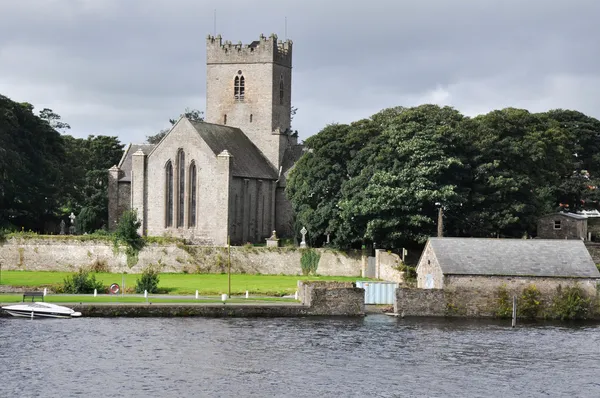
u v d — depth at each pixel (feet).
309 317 400.06
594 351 346.74
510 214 510.99
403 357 333.83
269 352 336.70
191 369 314.76
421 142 496.64
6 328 364.58
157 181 591.37
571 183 637.71
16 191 598.75
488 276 406.41
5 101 605.31
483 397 293.64
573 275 406.82
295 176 557.33
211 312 394.73
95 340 348.18
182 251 515.91
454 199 490.90
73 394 287.89
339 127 552.00
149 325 374.84
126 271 515.50
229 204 577.84
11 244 521.65
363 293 407.44
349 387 299.79
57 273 505.25
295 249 521.24
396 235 493.36
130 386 296.30
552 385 305.94
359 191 510.99
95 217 628.28
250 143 650.02
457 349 346.13
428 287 425.28
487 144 524.52
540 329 383.45
